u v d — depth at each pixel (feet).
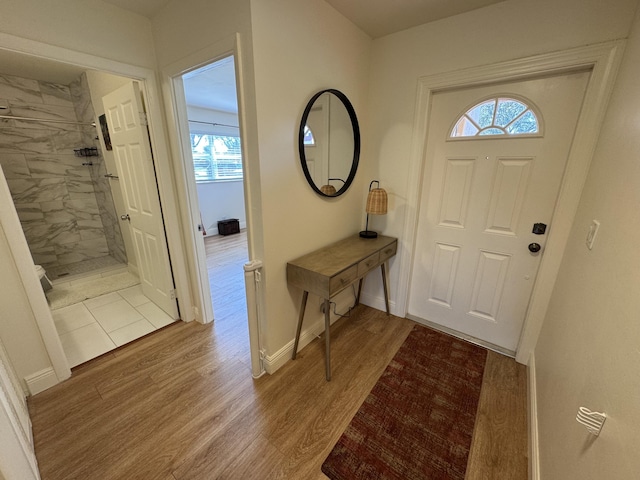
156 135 6.36
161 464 4.14
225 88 11.52
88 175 12.08
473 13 5.42
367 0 5.21
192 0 4.92
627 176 2.92
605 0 4.27
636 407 1.87
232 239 17.33
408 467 4.11
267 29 4.41
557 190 5.45
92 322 7.83
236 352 6.61
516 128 5.66
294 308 6.27
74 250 12.12
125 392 5.42
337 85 6.05
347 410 5.05
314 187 6.00
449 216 6.89
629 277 2.37
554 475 3.19
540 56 4.93
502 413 5.00
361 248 6.70
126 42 5.60
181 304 7.70
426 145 6.77
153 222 7.22
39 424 4.75
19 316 5.01
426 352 6.61
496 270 6.51
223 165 18.26
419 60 6.22
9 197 4.67
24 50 4.47
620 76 4.16
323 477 3.99
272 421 4.83
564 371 3.63
